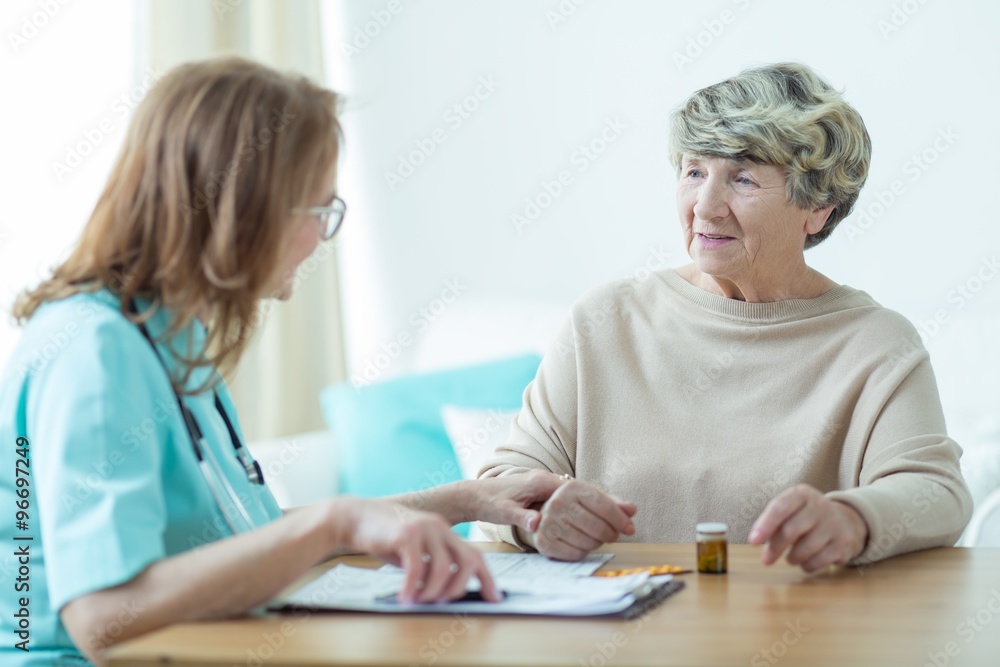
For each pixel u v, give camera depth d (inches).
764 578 45.1
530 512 51.2
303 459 108.3
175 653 33.2
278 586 37.0
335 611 38.9
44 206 103.7
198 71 43.2
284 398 128.8
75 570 36.5
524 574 45.7
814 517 44.3
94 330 40.0
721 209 62.9
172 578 36.7
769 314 66.0
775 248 63.8
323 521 37.4
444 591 38.0
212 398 49.4
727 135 61.2
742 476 63.1
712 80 115.6
